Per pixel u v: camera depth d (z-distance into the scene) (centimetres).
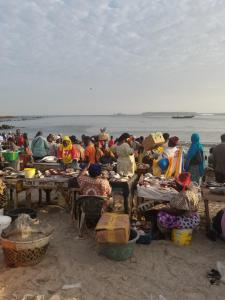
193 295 452
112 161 1005
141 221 676
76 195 729
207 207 668
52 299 432
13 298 440
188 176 626
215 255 576
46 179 739
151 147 1026
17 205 762
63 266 527
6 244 514
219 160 799
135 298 443
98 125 10256
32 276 496
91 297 444
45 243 536
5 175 780
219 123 11850
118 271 515
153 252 582
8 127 7669
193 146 802
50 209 818
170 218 613
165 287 472
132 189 767
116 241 530
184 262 548
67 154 905
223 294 456
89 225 674
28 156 1161
